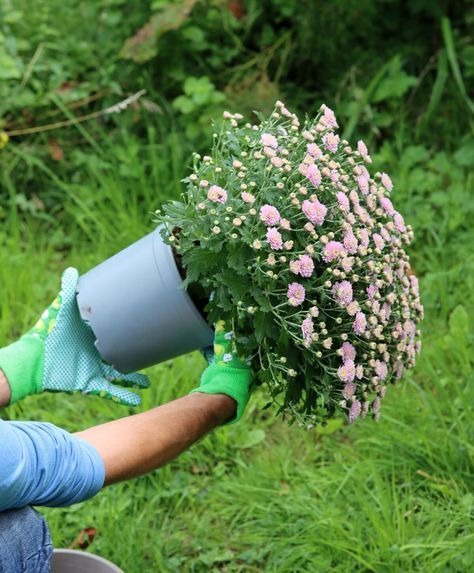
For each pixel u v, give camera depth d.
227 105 3.50
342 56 3.69
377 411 1.74
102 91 3.59
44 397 2.67
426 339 2.82
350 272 1.61
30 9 3.79
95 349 1.80
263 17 3.77
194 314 1.67
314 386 1.62
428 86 3.68
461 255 3.13
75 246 3.31
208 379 1.63
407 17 3.72
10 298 3.02
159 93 3.62
